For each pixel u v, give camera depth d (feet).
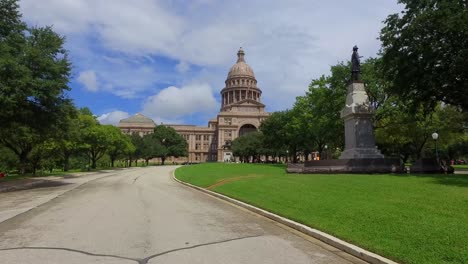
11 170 182.91
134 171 183.11
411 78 83.71
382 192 46.55
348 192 48.65
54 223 36.91
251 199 52.54
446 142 172.14
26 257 24.17
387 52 88.99
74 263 22.81
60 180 114.21
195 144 605.73
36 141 129.90
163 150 379.96
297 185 60.29
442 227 27.71
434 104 92.22
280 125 261.44
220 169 145.89
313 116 176.86
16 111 87.66
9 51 84.28
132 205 51.31
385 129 152.05
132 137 349.82
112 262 23.04
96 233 31.81
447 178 60.90
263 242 28.73
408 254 22.67
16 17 89.97
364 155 86.94
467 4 77.66
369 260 23.45
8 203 55.62
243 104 552.00
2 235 31.22
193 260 23.53
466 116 150.61
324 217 35.37
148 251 25.75
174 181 110.93
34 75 87.81
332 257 24.57
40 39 94.58
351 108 89.35
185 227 34.78
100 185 92.89
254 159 414.62
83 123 191.62
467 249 22.50
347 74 141.38
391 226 29.43
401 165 82.69
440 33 78.74
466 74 79.36
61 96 95.86
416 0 84.33
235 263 22.93
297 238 30.25
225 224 36.60
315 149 280.92
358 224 31.27
